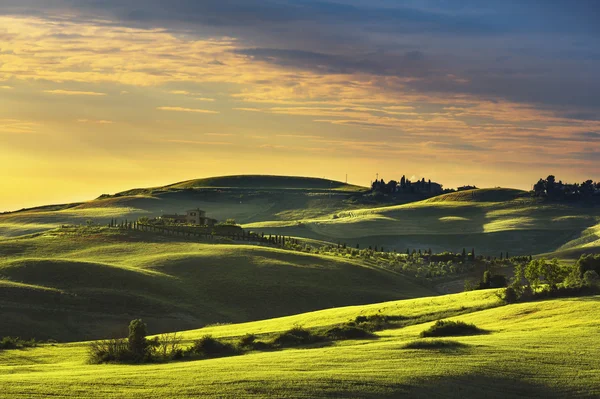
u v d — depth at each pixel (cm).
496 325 7181
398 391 4525
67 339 11200
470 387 4731
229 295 15125
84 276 14675
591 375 5000
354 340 6931
